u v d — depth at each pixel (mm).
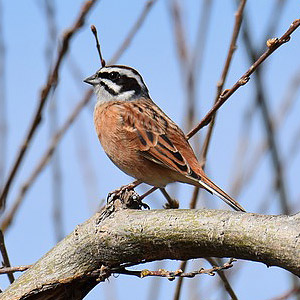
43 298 8352
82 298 8508
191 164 11688
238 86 10242
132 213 7973
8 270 9297
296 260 6719
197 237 7371
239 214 7223
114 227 7980
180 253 7664
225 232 7164
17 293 8258
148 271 8023
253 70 9984
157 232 7648
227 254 7316
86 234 8180
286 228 6836
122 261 8086
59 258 8305
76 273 8242
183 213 7586
